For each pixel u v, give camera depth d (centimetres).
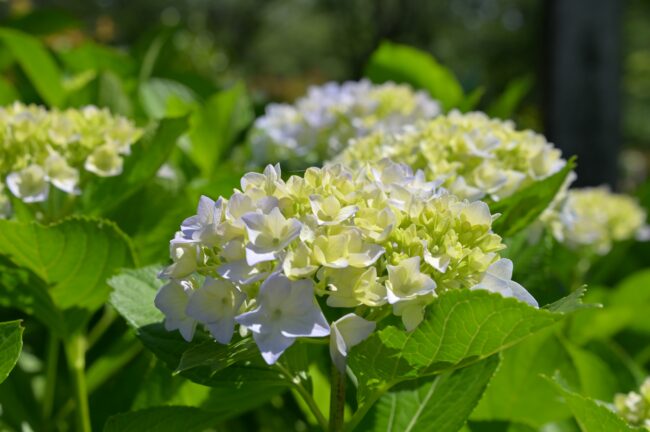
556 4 190
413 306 48
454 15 760
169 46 144
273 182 50
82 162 72
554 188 67
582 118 189
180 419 58
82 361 72
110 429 57
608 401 77
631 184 502
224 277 47
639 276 104
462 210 50
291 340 45
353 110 90
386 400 63
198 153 107
